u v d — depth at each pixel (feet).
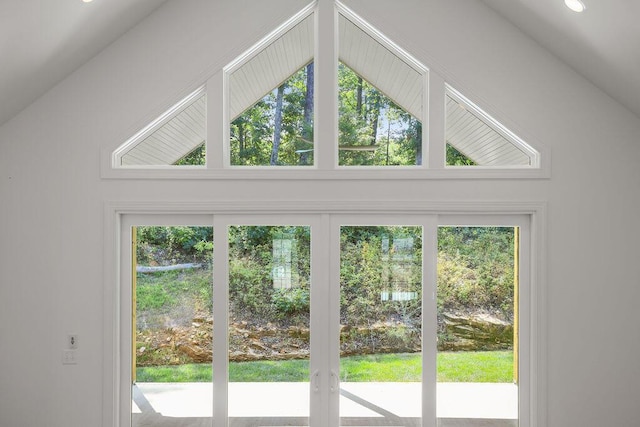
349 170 12.74
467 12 12.84
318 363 12.87
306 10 13.09
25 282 12.70
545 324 12.59
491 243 12.98
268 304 12.98
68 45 11.53
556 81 12.71
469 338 12.94
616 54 10.94
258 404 12.89
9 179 12.73
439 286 12.98
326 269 12.90
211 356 12.98
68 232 12.72
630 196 12.60
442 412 12.87
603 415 12.51
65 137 12.76
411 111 13.12
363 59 13.16
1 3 9.22
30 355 12.67
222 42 12.91
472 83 12.78
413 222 12.94
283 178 12.75
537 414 12.53
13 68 10.99
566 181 12.65
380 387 12.87
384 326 12.92
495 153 12.98
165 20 12.89
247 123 13.19
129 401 12.93
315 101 13.08
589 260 12.61
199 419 12.94
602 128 12.64
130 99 12.82
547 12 11.20
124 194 12.78
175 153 13.04
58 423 12.61
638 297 12.56
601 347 12.57
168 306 13.01
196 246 13.05
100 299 12.71
